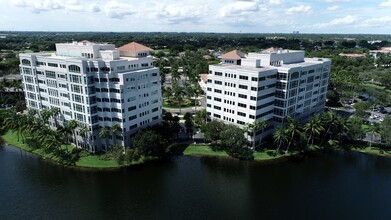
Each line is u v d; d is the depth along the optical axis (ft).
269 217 249.96
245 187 296.10
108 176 311.27
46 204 261.65
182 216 249.34
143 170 326.03
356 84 633.61
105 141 353.31
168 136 370.53
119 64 339.16
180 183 301.43
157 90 381.60
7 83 568.41
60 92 361.10
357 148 393.70
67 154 353.31
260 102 356.79
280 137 352.69
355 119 418.31
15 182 296.92
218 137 366.43
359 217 250.57
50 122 395.34
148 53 410.52
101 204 263.49
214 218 247.09
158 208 259.39
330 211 258.98
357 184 306.14
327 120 388.98
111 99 333.21
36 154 361.10
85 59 351.46
